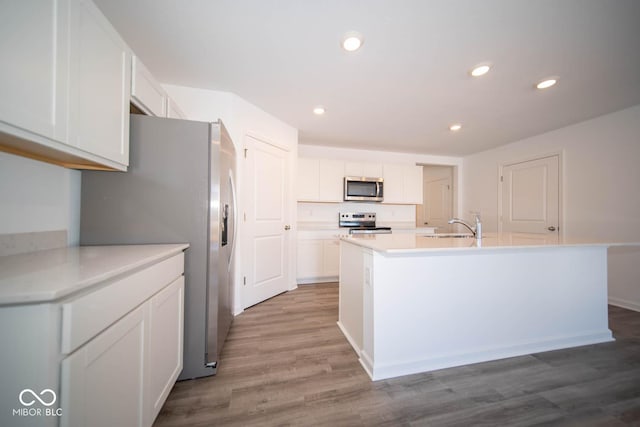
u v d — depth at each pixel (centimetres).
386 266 150
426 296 157
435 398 131
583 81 205
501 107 258
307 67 191
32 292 57
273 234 294
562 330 185
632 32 148
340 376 149
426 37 156
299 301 282
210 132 148
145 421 98
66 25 91
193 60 184
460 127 319
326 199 393
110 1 130
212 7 134
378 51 170
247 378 146
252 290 264
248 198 256
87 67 102
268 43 164
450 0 127
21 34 77
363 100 245
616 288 269
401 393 135
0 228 98
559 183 320
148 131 139
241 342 189
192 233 144
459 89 221
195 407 123
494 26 145
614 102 245
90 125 104
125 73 127
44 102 83
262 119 272
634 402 129
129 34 157
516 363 164
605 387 140
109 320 77
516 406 126
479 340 167
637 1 126
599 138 281
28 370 58
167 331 119
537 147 349
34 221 111
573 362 165
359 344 173
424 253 156
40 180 113
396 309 152
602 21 139
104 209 134
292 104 256
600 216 279
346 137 365
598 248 194
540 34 151
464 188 478
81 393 66
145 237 138
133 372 90
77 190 133
